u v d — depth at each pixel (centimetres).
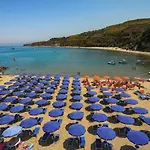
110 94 1927
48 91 2100
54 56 7700
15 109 1481
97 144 1127
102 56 7138
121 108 1491
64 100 1992
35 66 4847
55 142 1211
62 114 1506
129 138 1036
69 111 1702
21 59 6725
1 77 3294
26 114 1652
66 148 1148
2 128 1355
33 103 1912
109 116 1577
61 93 2039
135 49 8950
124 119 1264
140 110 1421
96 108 1493
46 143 1201
